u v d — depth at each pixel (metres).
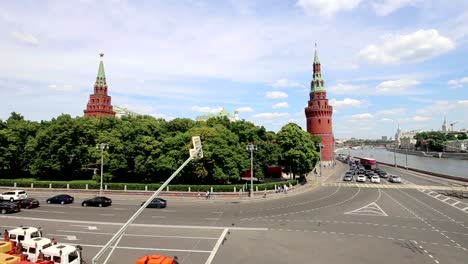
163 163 62.50
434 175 96.88
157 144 65.44
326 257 26.70
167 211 45.94
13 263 20.47
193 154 16.73
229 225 37.56
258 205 51.28
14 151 74.94
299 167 78.06
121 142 69.31
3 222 38.75
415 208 47.41
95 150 69.25
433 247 29.23
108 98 148.62
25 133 78.12
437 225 37.25
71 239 31.88
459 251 28.12
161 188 16.56
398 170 119.50
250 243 30.56
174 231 34.84
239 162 65.38
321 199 56.59
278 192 63.94
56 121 75.75
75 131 73.50
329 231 34.75
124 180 71.44
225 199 57.12
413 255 27.12
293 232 34.38
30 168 74.19
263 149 72.81
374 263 25.31
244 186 62.22
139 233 34.03
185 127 73.81
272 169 92.62
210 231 34.84
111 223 38.38
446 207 48.25
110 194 61.69
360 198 56.81
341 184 79.12
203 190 60.81
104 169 69.69
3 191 63.19
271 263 25.44
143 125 70.00
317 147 112.94
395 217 41.47
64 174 75.38
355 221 39.34
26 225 37.31
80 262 23.83
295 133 78.62
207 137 63.41
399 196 58.91
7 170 77.81
